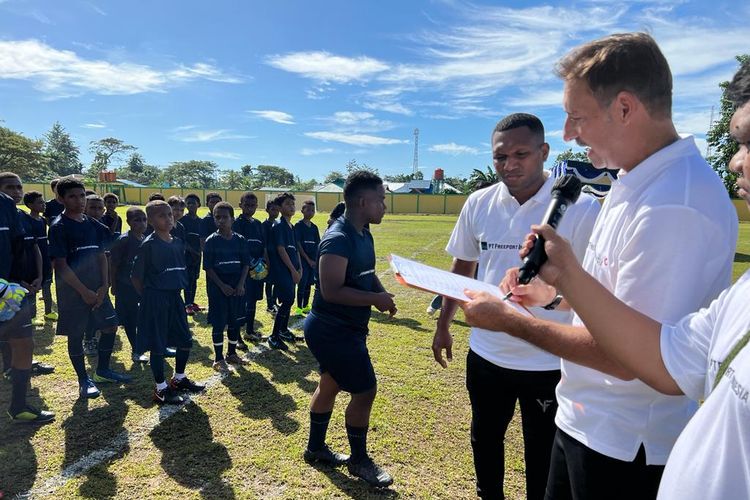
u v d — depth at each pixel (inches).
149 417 148.2
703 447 36.9
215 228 299.4
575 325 56.4
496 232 99.1
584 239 88.4
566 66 52.6
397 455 130.9
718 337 38.6
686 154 50.3
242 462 124.5
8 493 108.7
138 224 191.6
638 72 47.5
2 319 125.5
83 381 162.7
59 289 159.3
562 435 62.8
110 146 3476.9
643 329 42.6
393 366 197.2
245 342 226.5
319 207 1775.3
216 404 158.6
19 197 215.2
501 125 91.6
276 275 219.8
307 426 144.9
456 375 189.0
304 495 111.7
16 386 139.8
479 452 102.7
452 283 63.5
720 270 47.3
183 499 108.7
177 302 162.2
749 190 36.3
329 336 111.2
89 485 112.7
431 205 1731.1
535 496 95.3
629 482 54.7
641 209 49.3
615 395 54.7
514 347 91.6
